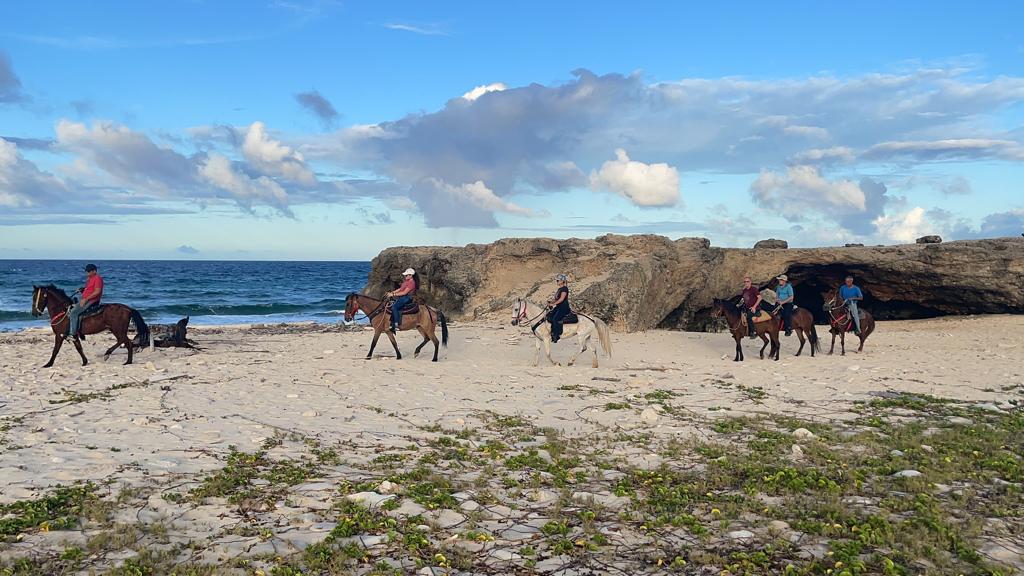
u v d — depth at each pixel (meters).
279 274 132.88
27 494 7.09
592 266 32.06
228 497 7.12
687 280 33.25
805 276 38.25
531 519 6.67
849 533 6.10
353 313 19.25
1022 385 15.41
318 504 7.00
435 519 6.56
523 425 11.27
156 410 11.76
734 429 10.88
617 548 5.88
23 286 72.69
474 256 34.91
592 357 21.05
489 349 22.52
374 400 13.16
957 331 30.34
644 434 10.57
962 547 5.69
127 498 7.01
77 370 16.62
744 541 5.99
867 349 23.97
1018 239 32.97
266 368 17.03
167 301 58.28
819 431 10.56
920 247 34.50
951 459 8.63
